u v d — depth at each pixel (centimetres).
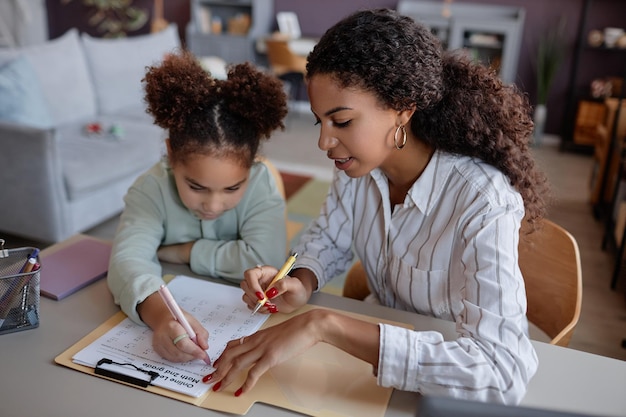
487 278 81
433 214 96
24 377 77
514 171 90
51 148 235
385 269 108
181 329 82
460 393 73
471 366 74
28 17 581
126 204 115
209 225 116
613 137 328
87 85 345
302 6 567
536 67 518
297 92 581
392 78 76
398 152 94
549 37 505
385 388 79
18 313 87
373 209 107
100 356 81
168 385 76
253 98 98
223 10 593
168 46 404
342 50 75
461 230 90
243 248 111
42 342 85
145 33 623
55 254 113
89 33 641
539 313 123
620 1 480
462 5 523
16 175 240
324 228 116
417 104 81
